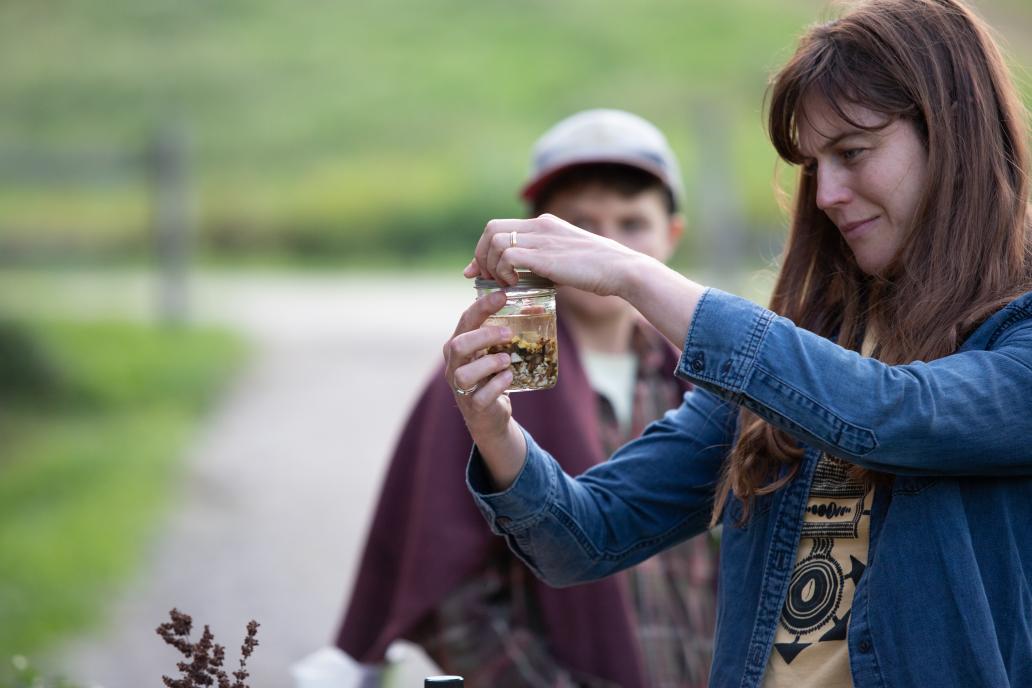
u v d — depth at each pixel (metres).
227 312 31.38
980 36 4.58
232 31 73.69
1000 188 4.46
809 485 4.63
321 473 18.86
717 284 27.16
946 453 4.11
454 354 4.64
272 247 46.53
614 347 7.57
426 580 6.60
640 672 6.61
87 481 18.06
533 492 4.85
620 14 73.06
